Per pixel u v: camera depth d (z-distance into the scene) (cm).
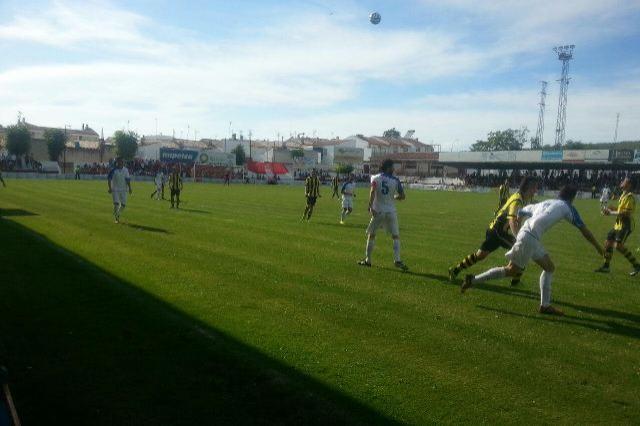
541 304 715
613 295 845
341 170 7788
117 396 428
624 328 661
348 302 731
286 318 644
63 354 508
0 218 1564
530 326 655
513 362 529
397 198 991
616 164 5591
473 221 2133
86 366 483
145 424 387
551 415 420
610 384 484
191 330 584
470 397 446
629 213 1038
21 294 705
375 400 433
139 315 632
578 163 5853
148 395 431
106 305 669
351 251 1190
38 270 853
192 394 434
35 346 526
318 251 1170
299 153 8819
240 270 920
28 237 1195
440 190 6362
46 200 2350
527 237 706
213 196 3325
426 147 12012
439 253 1221
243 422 392
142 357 505
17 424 302
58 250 1045
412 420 402
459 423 400
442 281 895
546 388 470
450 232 1697
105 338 552
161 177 2809
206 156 7425
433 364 515
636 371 517
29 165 6028
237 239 1318
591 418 418
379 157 9381
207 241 1260
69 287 750
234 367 487
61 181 4738
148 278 827
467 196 4744
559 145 7462
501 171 7500
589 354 561
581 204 4353
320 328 611
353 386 457
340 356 525
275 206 2597
